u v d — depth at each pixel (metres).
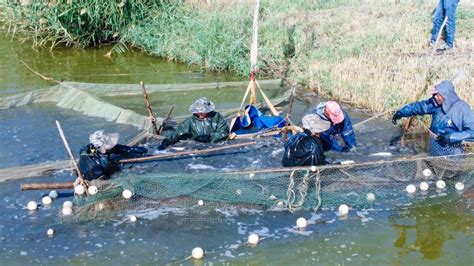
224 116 12.39
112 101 13.27
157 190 9.45
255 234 8.86
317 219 9.31
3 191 9.75
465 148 10.84
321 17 16.97
